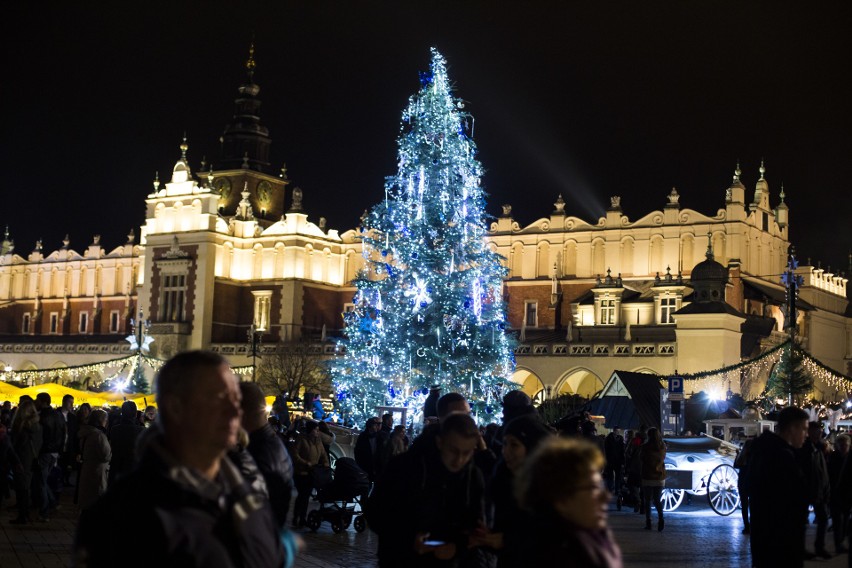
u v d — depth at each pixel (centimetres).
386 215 4978
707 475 3431
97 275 12031
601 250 9356
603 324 8831
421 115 4953
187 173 10656
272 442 1052
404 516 1005
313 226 10712
